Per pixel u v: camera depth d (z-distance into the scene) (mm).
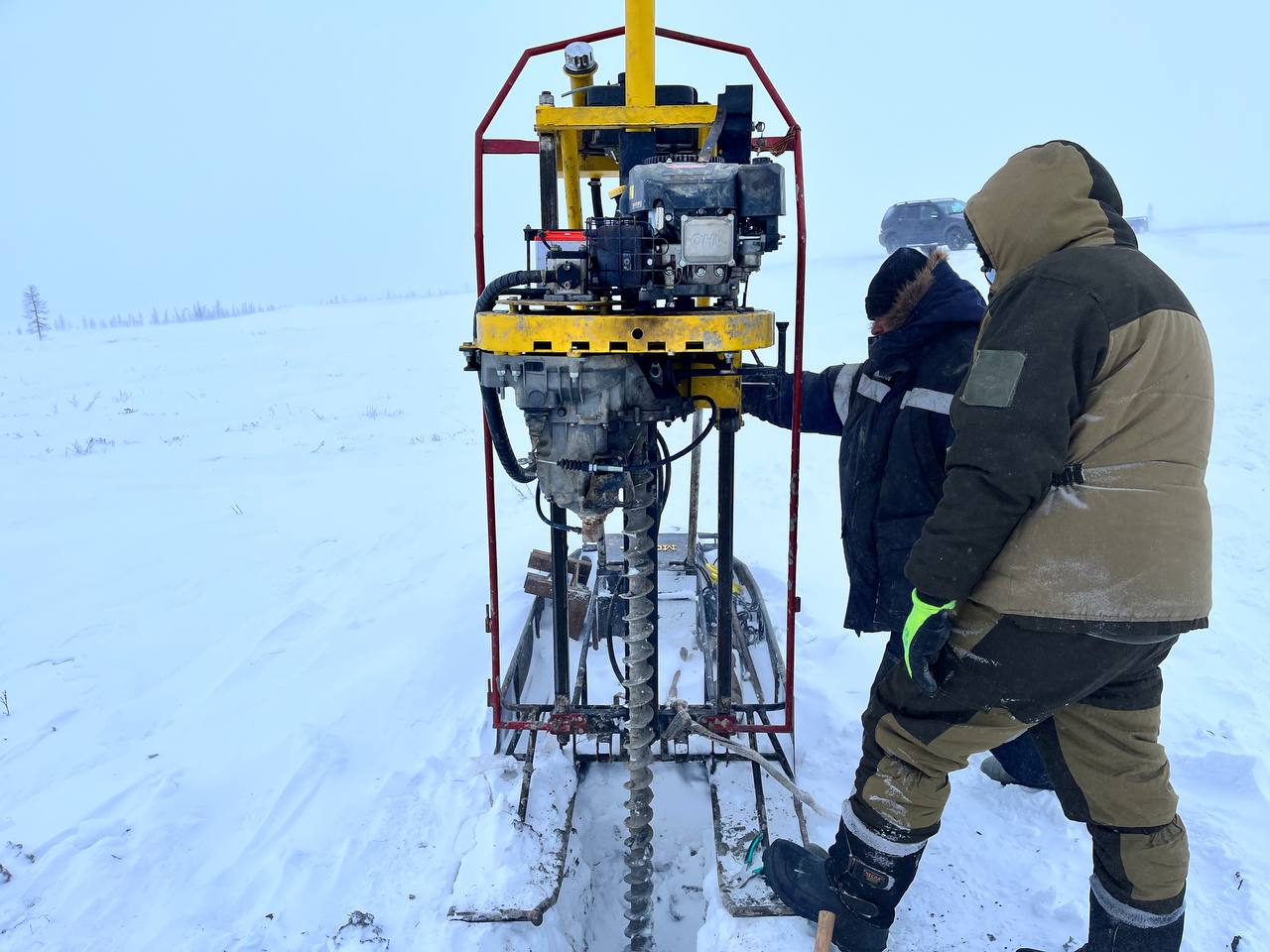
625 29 2289
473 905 2180
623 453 2193
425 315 34375
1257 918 2143
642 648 2332
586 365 2043
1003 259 1717
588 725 2709
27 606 4598
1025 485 1479
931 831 1916
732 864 2285
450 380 15227
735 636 3584
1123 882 1774
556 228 2420
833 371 2807
